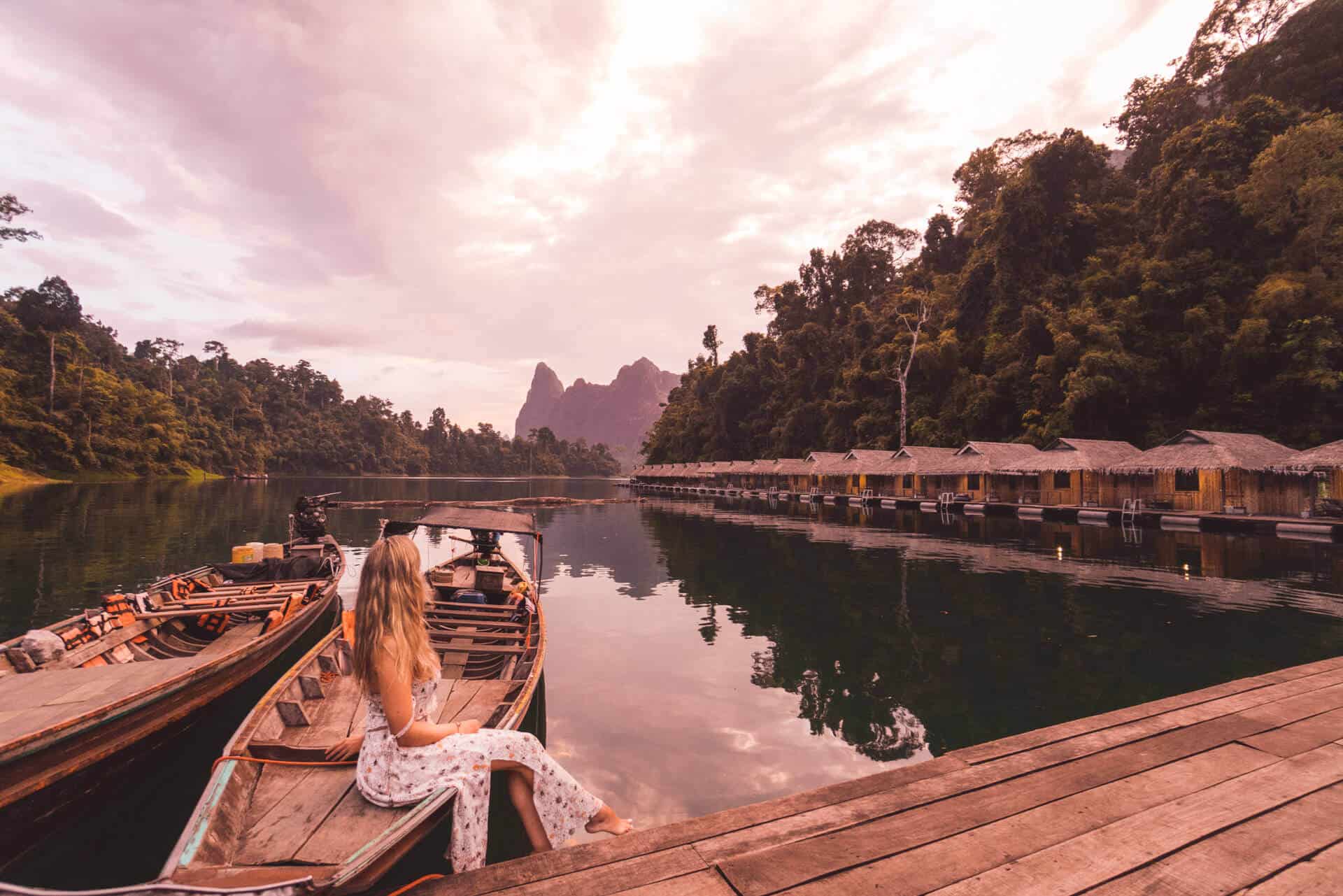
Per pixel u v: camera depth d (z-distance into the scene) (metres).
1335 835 2.88
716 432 84.81
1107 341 34.41
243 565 11.21
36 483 59.69
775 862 2.64
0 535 20.95
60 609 10.90
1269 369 30.58
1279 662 8.27
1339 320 28.78
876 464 42.78
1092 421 35.44
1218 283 33.31
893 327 56.91
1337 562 16.42
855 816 3.05
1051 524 28.00
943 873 2.57
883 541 22.23
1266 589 12.93
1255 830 2.92
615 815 3.19
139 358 120.38
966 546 20.64
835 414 58.69
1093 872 2.57
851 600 12.66
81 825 4.66
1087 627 10.15
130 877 4.14
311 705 5.42
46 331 71.50
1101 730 4.14
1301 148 31.42
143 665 5.71
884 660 8.81
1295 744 3.92
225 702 6.76
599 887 2.49
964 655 8.88
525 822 3.03
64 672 5.36
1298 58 42.28
